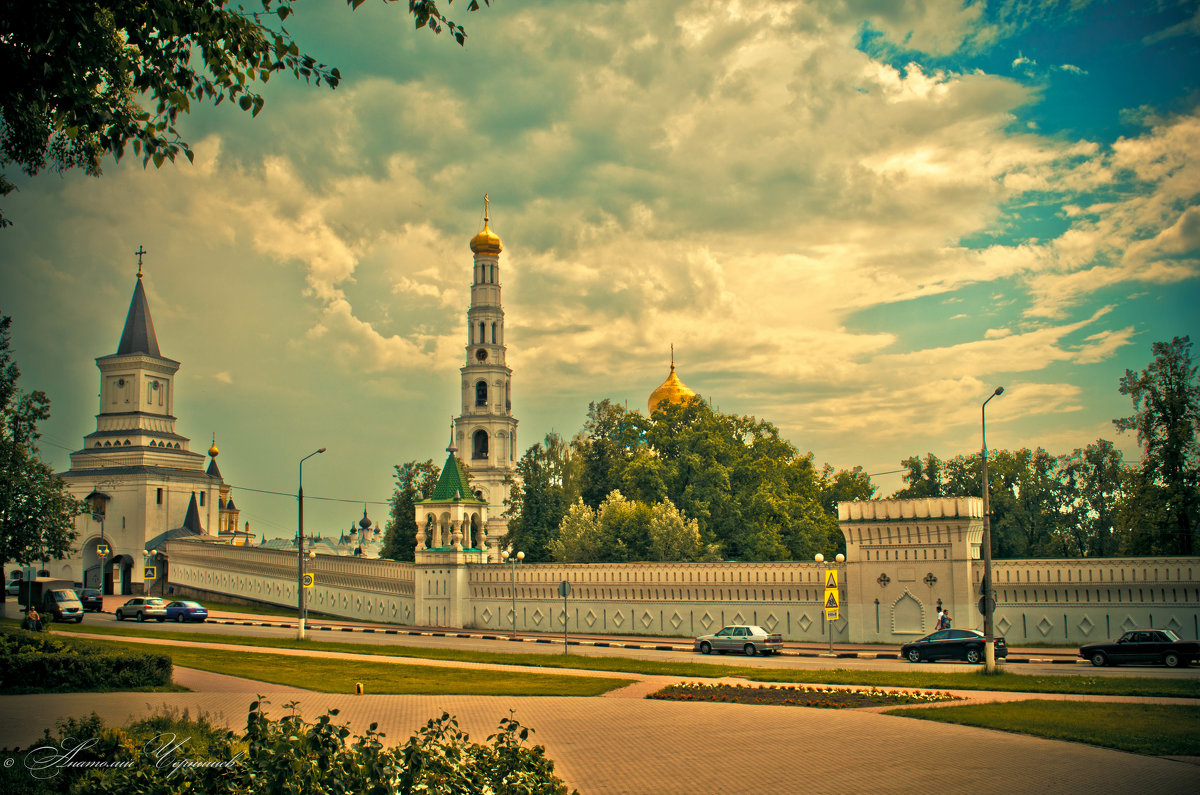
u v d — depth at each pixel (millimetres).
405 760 14961
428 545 76750
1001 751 22562
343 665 41781
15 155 23859
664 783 19828
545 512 92500
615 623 67500
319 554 82312
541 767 16938
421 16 18891
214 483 113562
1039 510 95438
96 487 105625
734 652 51125
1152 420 64750
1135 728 24812
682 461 92438
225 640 53156
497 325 138500
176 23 18609
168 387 113438
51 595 66125
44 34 18078
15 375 55812
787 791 19047
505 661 44719
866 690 33531
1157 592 52875
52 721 24797
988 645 39062
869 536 59188
